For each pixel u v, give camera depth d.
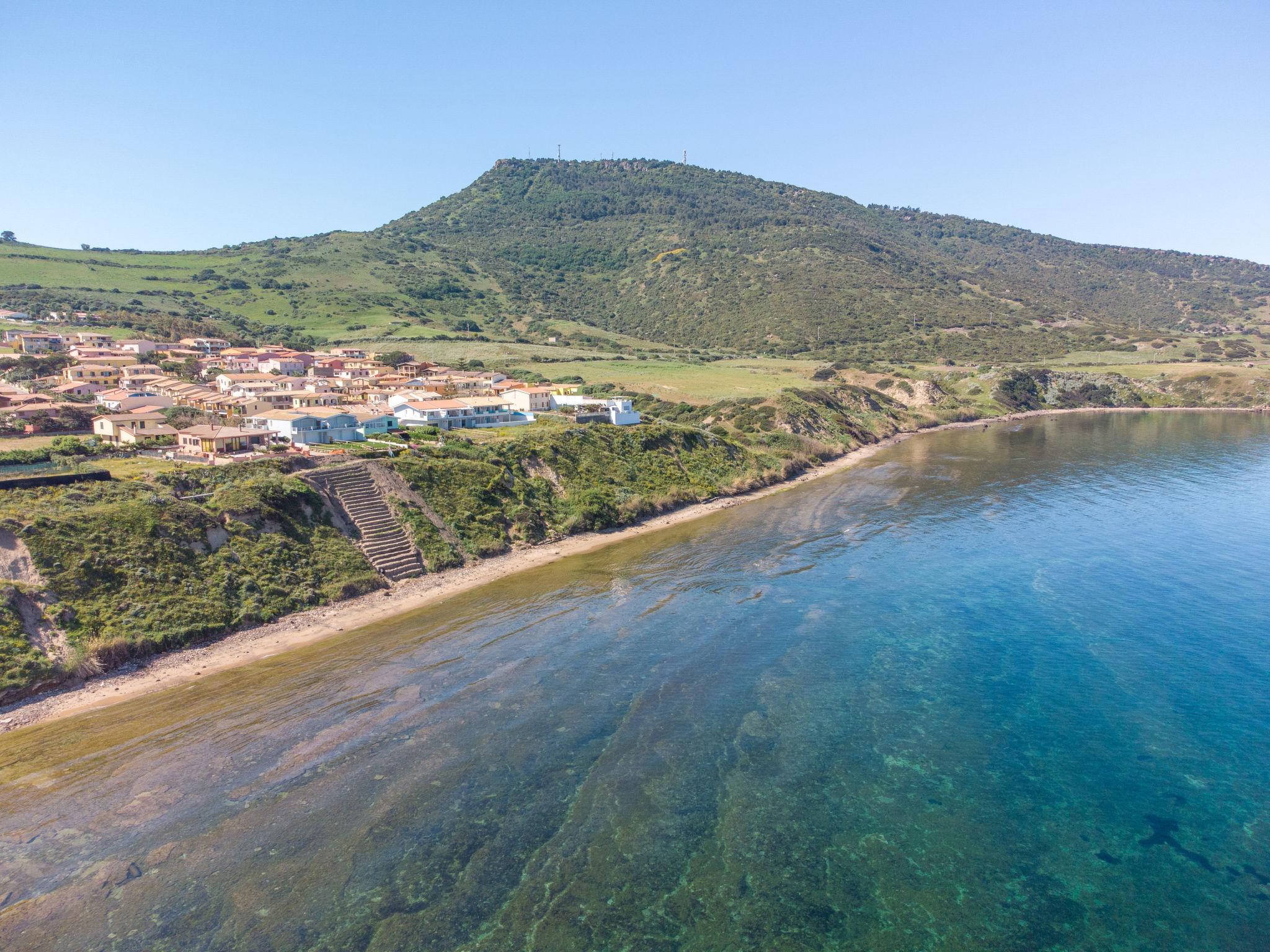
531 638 50.38
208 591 52.03
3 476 65.38
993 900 27.62
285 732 38.34
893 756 36.53
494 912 26.81
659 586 61.06
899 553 68.62
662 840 30.62
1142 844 30.53
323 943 25.38
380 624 53.56
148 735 38.06
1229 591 57.22
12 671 41.28
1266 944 25.58
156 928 26.02
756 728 38.88
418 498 71.19
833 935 25.95
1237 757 36.25
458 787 33.88
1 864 29.06
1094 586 59.06
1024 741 37.69
